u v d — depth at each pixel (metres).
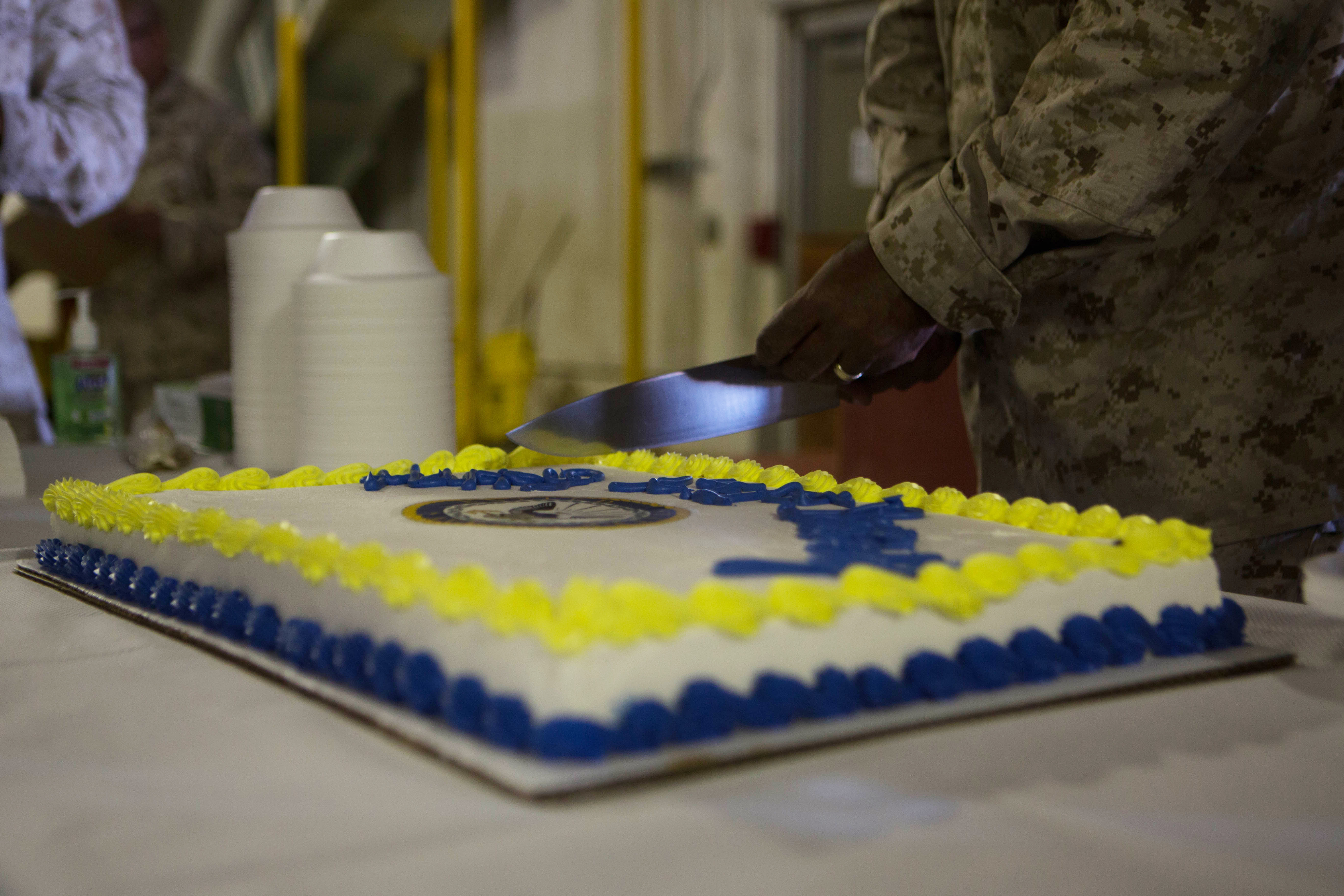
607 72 5.49
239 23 5.30
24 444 1.63
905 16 1.13
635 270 4.67
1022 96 0.83
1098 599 0.58
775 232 4.98
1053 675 0.53
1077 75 0.78
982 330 1.07
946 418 2.26
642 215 4.98
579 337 5.80
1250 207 0.91
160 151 2.75
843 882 0.36
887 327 0.85
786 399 0.94
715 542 0.62
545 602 0.45
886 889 0.35
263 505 0.78
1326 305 0.92
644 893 0.35
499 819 0.39
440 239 5.54
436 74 5.38
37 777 0.45
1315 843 0.39
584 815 0.40
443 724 0.48
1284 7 0.74
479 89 6.13
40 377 3.42
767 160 5.04
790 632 0.48
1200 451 0.94
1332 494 0.93
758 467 0.94
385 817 0.40
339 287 1.08
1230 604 0.63
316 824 0.39
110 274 2.70
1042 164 0.79
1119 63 0.76
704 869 0.36
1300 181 0.90
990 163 0.81
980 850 0.38
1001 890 0.35
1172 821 0.40
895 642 0.51
